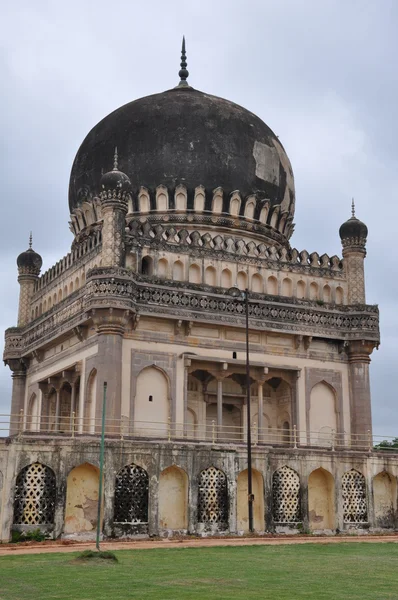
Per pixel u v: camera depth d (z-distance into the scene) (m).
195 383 45.22
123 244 41.88
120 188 42.03
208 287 43.97
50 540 32.41
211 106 51.28
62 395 48.28
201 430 44.59
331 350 47.41
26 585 18.38
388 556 27.27
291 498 38.22
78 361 43.44
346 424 46.69
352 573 21.66
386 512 41.03
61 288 48.97
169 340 42.62
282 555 26.98
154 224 47.34
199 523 35.50
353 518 39.72
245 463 37.12
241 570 22.05
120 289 40.31
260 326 44.75
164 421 41.62
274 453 38.12
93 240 44.88
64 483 33.28
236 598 16.48
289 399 46.00
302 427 45.31
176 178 48.56
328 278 48.53
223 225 48.81
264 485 37.38
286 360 45.88
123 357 41.03
